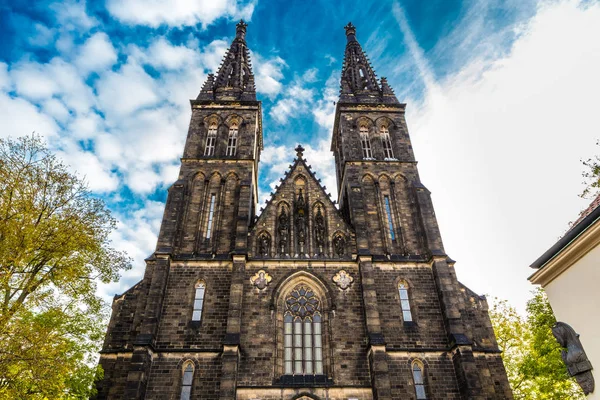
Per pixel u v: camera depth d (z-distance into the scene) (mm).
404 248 44500
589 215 17641
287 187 48844
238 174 49031
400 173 50406
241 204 45344
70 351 32844
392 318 39031
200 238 44125
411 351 36938
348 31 75688
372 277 40688
